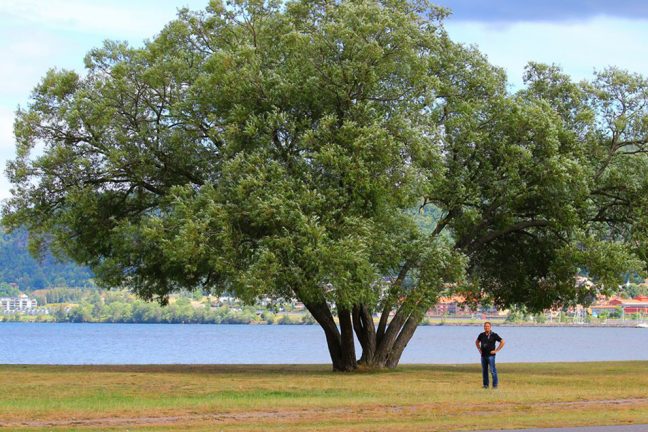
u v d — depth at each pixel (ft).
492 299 161.68
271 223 118.11
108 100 131.44
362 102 126.21
